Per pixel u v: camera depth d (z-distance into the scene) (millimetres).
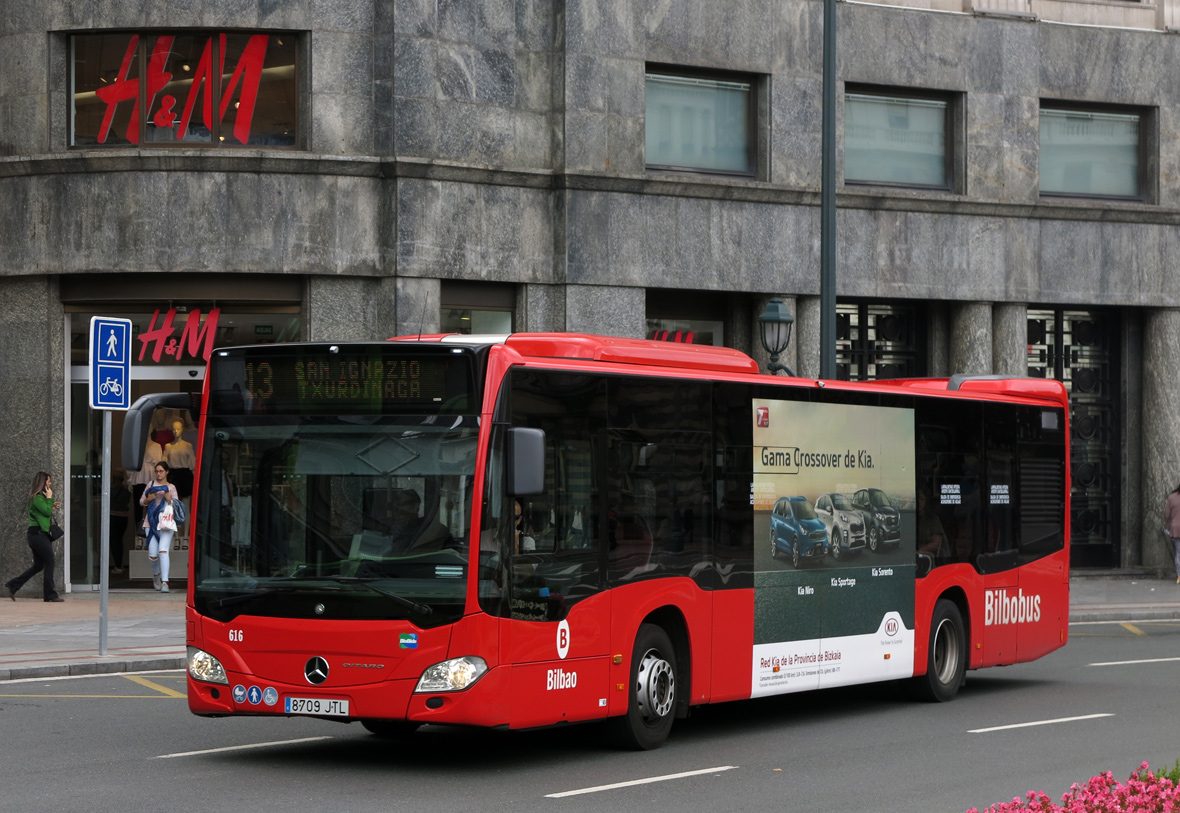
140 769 11930
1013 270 31609
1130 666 19938
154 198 25594
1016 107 31672
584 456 12547
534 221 27328
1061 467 19109
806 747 13445
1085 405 33500
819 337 29938
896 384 17938
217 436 12336
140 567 27047
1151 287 32875
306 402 12094
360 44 26109
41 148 26094
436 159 26078
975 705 16516
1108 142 33125
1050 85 32188
